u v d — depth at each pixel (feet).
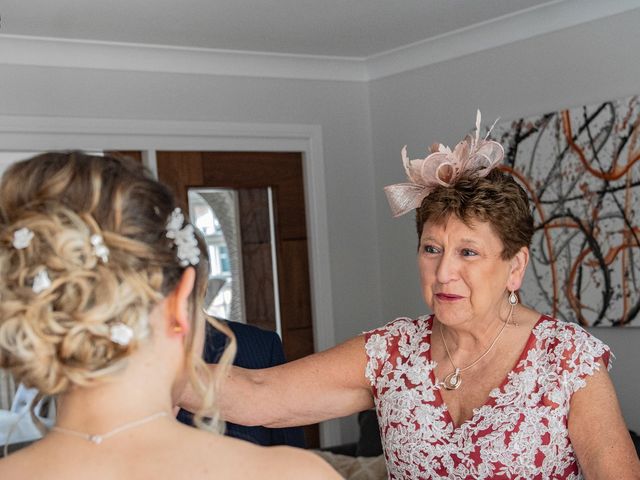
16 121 13.60
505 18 14.28
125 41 14.12
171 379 3.52
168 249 3.35
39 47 13.69
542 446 6.00
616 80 13.15
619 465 5.74
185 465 3.35
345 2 12.73
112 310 3.15
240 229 16.01
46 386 3.21
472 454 6.08
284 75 16.20
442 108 15.88
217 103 15.49
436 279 6.17
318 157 16.66
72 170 3.31
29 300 3.12
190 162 15.37
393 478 6.55
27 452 3.42
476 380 6.26
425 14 13.74
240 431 7.44
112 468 3.32
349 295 17.06
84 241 3.16
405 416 6.37
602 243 13.15
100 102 14.35
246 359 7.60
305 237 16.75
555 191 13.82
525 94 14.44
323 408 6.57
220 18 13.16
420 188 6.28
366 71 17.16
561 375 6.04
